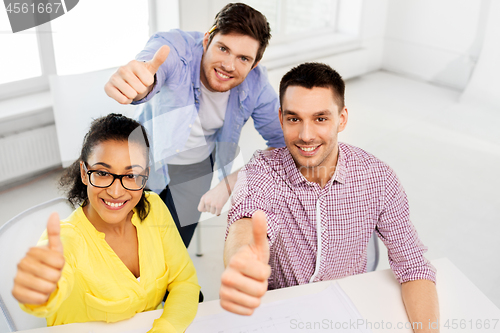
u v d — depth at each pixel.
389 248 1.14
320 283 1.03
